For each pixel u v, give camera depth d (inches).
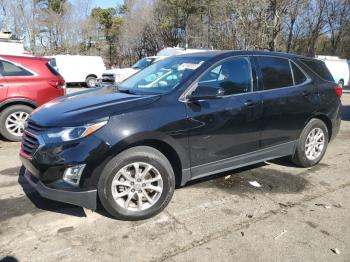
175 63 197.2
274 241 146.9
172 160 172.7
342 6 1668.3
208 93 167.8
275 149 209.0
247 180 209.3
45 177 149.3
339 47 1765.5
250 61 197.8
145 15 1964.8
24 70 290.7
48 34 2091.5
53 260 132.3
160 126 158.9
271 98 199.3
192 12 1759.4
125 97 169.9
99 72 1012.5
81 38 2103.8
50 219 160.2
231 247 142.3
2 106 283.6
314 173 223.3
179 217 164.6
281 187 200.5
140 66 730.2
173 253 137.9
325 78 237.5
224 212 170.1
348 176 219.8
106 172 151.1
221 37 1270.9
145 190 161.5
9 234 148.2
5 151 263.9
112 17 2133.4
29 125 164.6
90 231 151.1
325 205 179.6
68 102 173.6
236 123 185.0
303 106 216.5
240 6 1134.4
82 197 149.3
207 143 176.2
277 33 1148.5
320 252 140.4
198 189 194.9
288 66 216.4
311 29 1604.3
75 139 147.2
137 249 139.8
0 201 177.3
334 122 241.1
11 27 2027.6
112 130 149.9
